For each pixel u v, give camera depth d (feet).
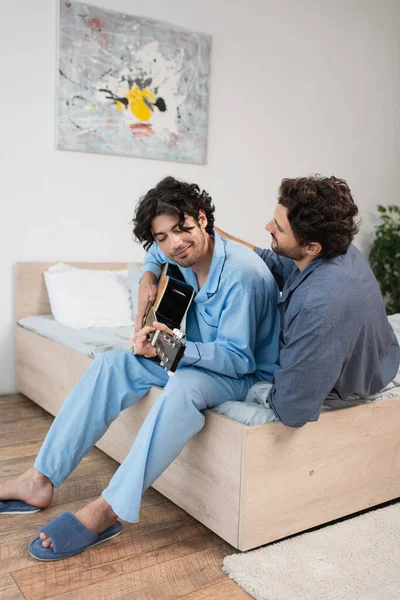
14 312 9.36
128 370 5.47
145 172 10.26
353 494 5.39
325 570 4.47
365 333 4.67
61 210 9.56
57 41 9.12
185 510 5.34
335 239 4.44
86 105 9.47
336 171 12.82
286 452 4.80
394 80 13.53
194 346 4.94
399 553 4.76
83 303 8.87
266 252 6.13
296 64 11.83
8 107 8.95
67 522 4.66
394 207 13.15
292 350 4.48
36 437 7.38
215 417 4.84
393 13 13.25
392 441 5.63
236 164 11.28
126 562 4.58
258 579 4.31
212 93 10.79
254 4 11.09
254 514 4.67
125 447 6.24
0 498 5.32
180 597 4.16
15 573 4.39
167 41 10.07
